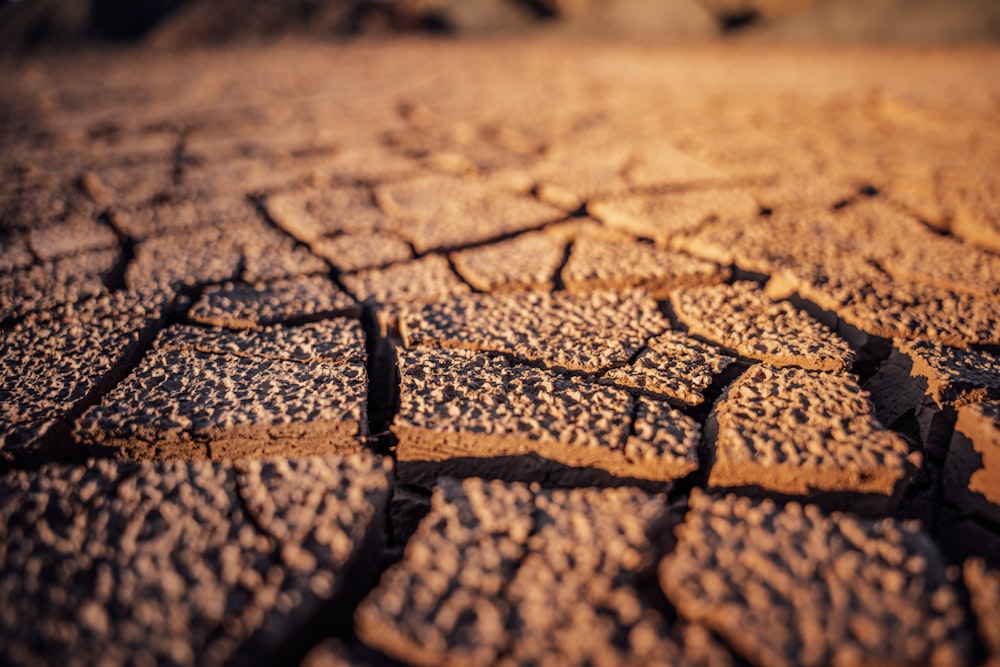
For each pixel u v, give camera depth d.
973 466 0.34
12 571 0.27
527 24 4.30
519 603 0.26
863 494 0.33
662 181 0.75
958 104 1.19
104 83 1.87
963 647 0.24
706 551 0.28
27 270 0.55
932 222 0.64
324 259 0.58
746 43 3.34
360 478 0.31
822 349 0.41
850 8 3.55
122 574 0.27
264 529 0.29
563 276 0.52
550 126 1.09
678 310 0.46
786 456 0.33
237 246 0.59
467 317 0.46
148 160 0.93
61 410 0.37
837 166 0.81
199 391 0.38
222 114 1.28
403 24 4.08
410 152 0.93
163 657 0.25
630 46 3.14
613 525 0.29
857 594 0.26
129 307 0.47
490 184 0.77
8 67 2.53
